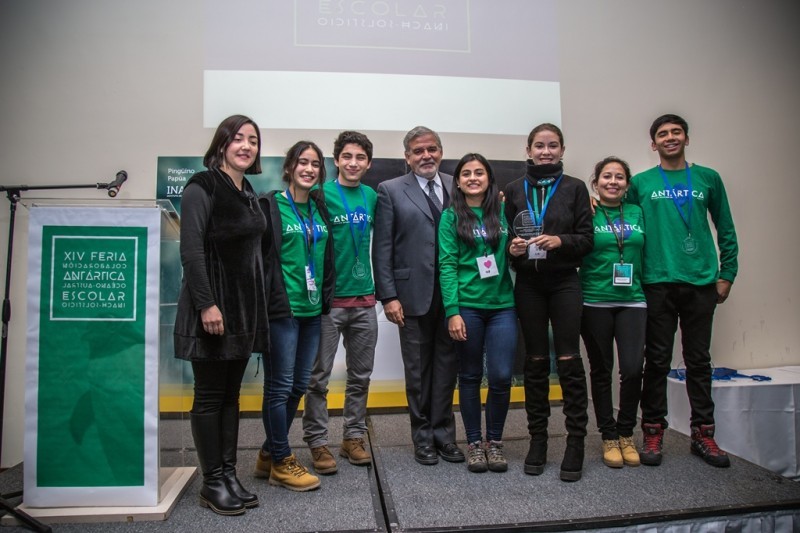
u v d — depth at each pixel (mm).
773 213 3539
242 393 3139
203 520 1777
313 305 2059
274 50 3156
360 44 3217
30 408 1816
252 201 1917
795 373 3277
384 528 1723
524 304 2225
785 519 1915
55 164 2996
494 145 3303
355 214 2375
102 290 1854
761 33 3570
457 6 3309
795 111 3586
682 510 1855
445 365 2352
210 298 1712
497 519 1791
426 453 2316
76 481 1812
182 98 3096
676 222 2428
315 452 2227
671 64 3484
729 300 3484
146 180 3059
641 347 2281
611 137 3418
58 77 3018
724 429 2936
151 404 1838
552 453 2459
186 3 3111
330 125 3178
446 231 2256
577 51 3406
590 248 2170
